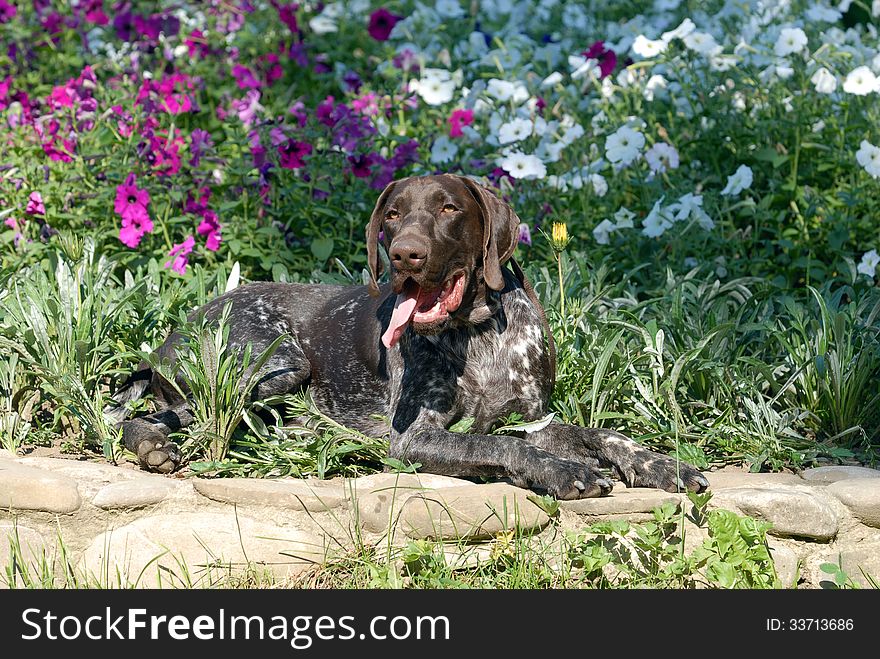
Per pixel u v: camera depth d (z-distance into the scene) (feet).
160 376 25.79
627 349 26.30
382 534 20.61
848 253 31.96
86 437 24.17
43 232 32.58
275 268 31.35
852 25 51.67
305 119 34.88
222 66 46.91
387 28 46.68
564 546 20.59
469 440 22.21
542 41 52.21
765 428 24.62
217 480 21.12
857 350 25.84
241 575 20.63
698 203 32.32
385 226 23.11
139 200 31.40
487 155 37.14
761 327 26.18
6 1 48.49
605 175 36.63
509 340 23.99
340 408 26.50
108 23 49.47
